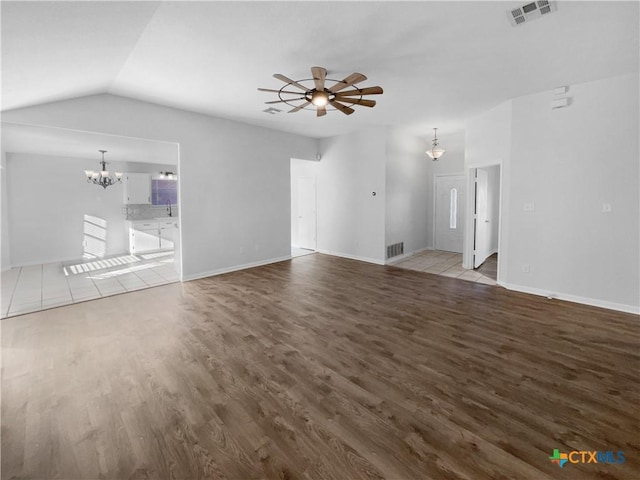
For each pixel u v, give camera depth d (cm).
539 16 234
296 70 332
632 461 158
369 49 286
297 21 240
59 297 423
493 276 527
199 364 254
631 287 354
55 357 265
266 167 612
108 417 193
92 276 534
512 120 432
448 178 741
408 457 162
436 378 233
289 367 249
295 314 362
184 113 483
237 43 273
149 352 274
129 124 424
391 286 472
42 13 190
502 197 457
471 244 577
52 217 655
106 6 204
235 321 342
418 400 208
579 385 222
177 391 219
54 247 660
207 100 434
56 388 222
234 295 431
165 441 174
